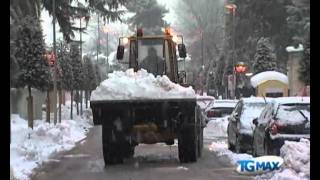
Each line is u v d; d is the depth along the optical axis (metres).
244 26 68.88
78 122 43.59
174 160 17.86
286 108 15.82
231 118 21.12
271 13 66.50
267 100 19.94
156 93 16.28
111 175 14.70
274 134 15.49
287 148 13.55
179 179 13.73
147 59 19.08
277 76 49.78
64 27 38.97
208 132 32.75
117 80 16.52
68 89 46.09
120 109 16.39
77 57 49.91
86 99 59.78
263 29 67.56
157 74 19.02
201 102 20.22
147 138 16.64
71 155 20.38
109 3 38.69
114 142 16.64
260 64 56.44
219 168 15.70
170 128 16.59
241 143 19.06
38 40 29.89
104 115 16.48
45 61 30.05
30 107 28.70
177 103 16.36
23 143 22.14
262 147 16.45
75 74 49.47
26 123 30.45
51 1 37.28
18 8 30.66
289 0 64.62
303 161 12.86
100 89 16.42
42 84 29.62
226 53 75.31
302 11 55.41
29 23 30.23
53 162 18.02
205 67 93.38
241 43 69.44
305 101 15.98
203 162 17.16
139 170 15.56
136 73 16.89
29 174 15.14
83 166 16.86
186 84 19.41
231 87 59.62
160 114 16.47
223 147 22.59
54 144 24.31
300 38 54.19
